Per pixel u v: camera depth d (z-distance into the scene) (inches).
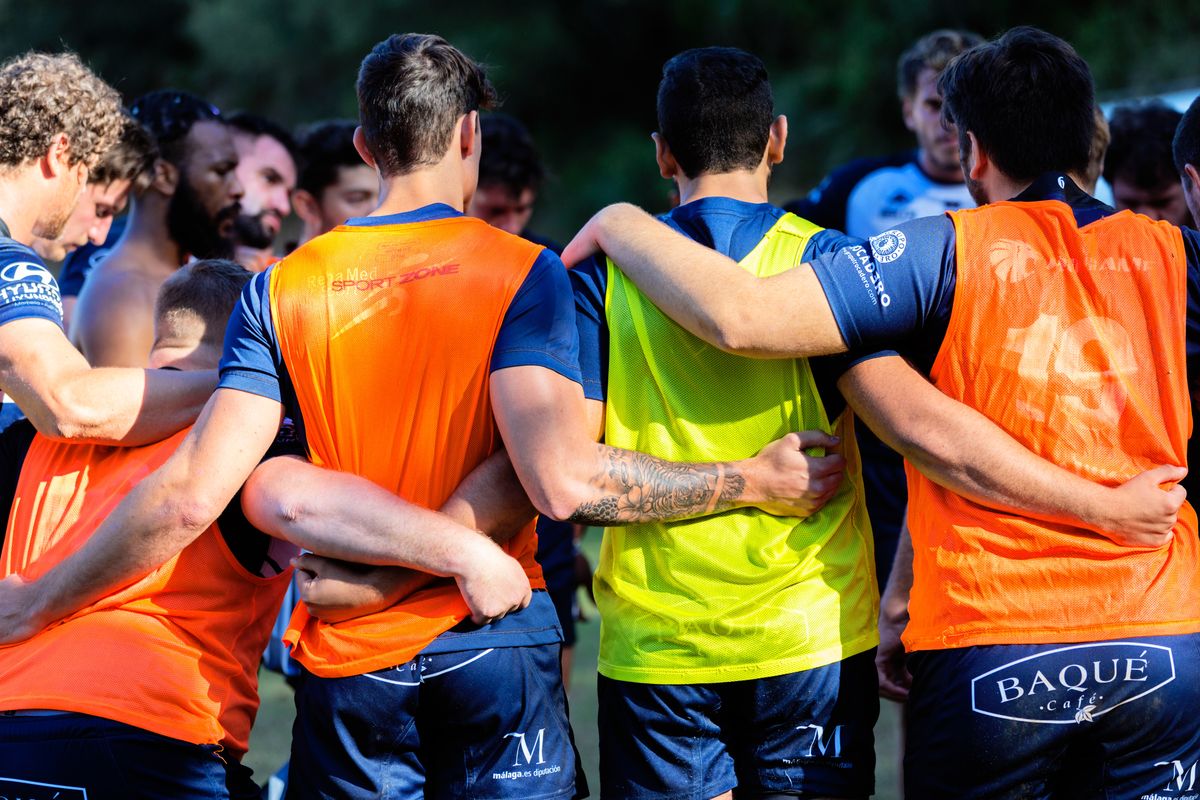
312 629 370.0
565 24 3051.2
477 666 354.3
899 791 614.2
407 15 3058.6
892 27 2507.4
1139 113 595.2
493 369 353.4
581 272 390.6
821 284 354.3
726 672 367.6
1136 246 358.3
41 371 374.0
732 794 380.8
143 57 3609.7
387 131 373.1
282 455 373.1
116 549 353.4
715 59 392.5
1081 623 341.7
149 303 557.9
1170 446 353.7
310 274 363.9
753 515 372.5
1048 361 350.3
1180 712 342.3
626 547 381.4
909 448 356.8
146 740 354.0
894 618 443.5
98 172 474.3
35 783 349.7
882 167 695.1
